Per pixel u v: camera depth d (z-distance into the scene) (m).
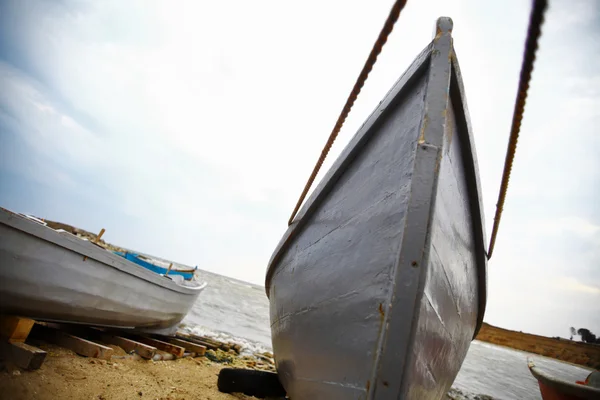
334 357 1.64
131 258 7.98
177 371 4.14
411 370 1.29
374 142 2.00
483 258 2.50
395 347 1.29
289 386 2.40
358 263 1.67
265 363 6.33
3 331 3.00
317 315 1.95
